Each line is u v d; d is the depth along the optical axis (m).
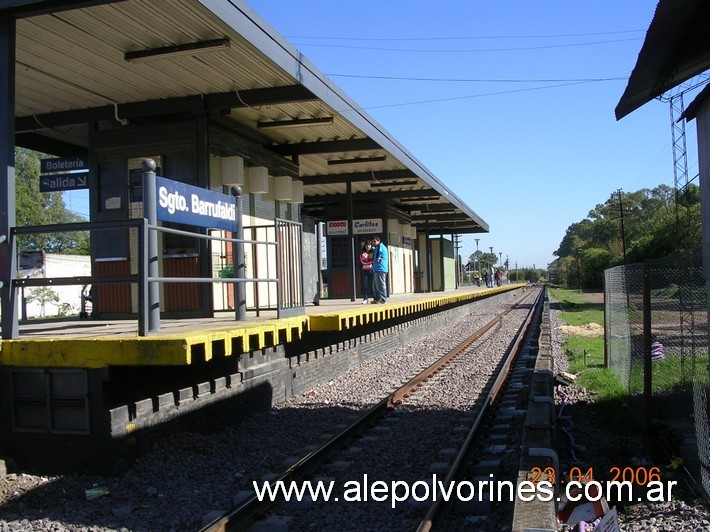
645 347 8.73
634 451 7.47
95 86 10.98
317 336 13.25
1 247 7.19
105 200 11.99
